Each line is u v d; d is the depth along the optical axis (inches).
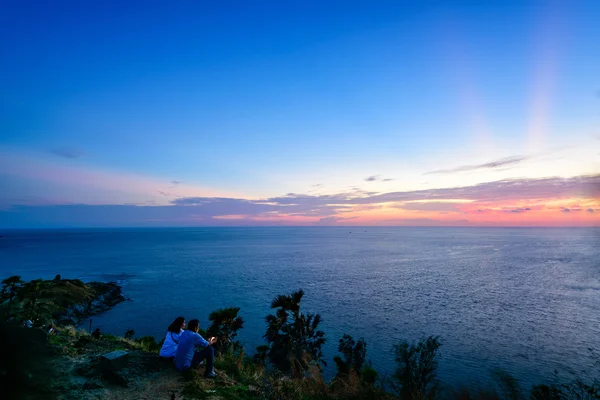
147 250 7347.4
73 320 1854.1
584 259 5162.4
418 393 427.8
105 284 2704.2
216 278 3467.0
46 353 197.2
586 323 1844.2
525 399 581.9
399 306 2230.6
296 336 780.0
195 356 329.7
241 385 325.7
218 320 675.4
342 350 759.7
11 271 3981.3
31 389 179.6
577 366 1268.5
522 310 2128.4
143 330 1834.4
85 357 333.1
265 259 5408.5
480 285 3014.3
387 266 4451.3
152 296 2632.9
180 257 5743.1
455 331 1699.1
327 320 1882.4
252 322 1892.2
